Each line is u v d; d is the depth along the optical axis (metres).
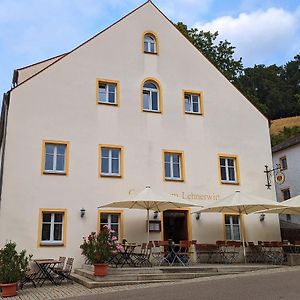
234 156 21.84
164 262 17.94
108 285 13.48
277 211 20.53
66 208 17.84
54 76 19.11
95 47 20.28
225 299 9.78
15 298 11.84
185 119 21.19
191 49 22.47
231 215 21.12
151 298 10.38
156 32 21.89
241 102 22.88
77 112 19.08
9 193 17.11
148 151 19.95
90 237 14.65
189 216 20.12
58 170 18.27
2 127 20.56
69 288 13.54
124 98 20.16
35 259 16.70
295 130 59.03
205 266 16.45
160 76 21.28
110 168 19.23
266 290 10.75
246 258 20.14
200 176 20.72
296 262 17.81
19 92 18.33
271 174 22.39
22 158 17.66
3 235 16.61
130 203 17.41
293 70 83.50
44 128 18.34
